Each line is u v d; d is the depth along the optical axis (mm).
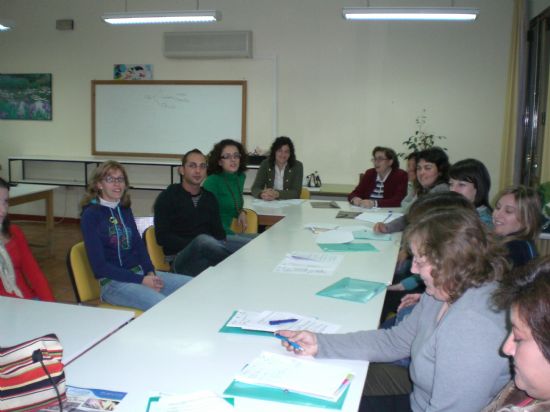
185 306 1681
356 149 5965
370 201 4074
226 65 6133
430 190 3111
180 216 3105
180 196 3105
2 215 2131
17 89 6750
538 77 4926
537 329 778
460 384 1105
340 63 5863
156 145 6426
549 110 4078
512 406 896
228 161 3629
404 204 3916
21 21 6613
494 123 5566
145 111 6391
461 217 1210
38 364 1044
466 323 1121
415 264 1265
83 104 6602
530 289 806
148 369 1225
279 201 4285
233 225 3744
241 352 1328
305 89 5992
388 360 1377
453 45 5555
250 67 6074
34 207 6914
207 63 6172
